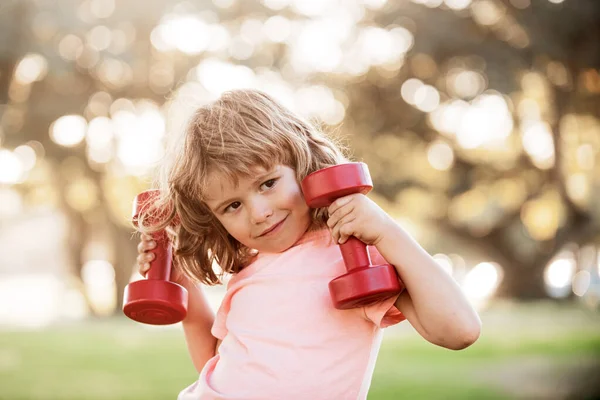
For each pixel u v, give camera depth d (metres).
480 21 19.12
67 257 21.73
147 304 2.29
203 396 2.09
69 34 18.72
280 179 2.04
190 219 2.21
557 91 19.27
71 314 23.05
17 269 39.31
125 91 19.67
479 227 22.55
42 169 20.56
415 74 19.86
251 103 2.15
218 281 2.36
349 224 1.98
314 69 20.16
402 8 19.17
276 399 1.99
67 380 9.10
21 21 18.20
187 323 2.49
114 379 9.08
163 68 19.89
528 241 22.22
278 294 2.09
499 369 9.20
